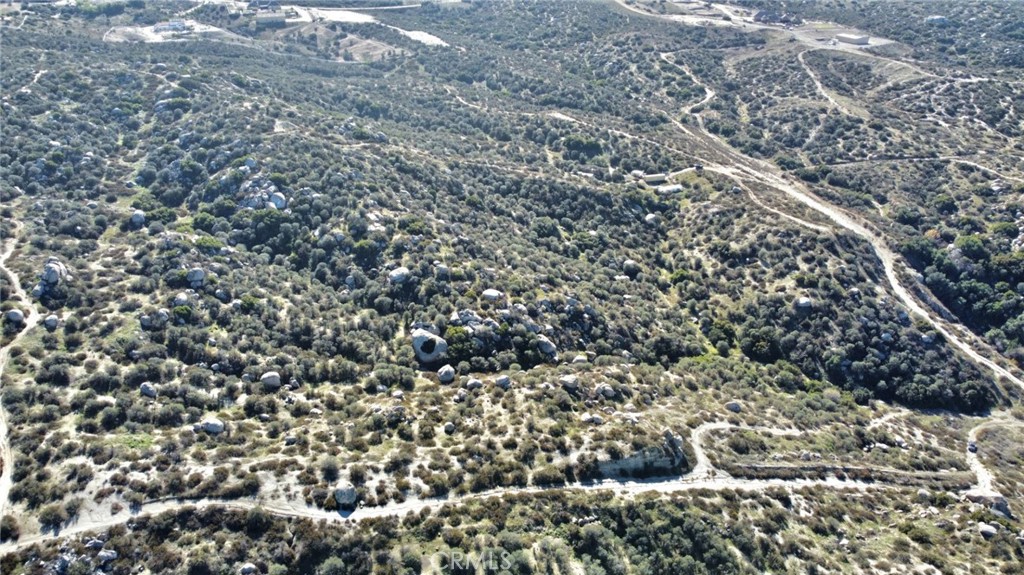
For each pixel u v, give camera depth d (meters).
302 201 106.12
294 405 69.44
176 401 65.44
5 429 57.91
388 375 75.75
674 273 114.50
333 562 50.31
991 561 58.31
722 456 68.31
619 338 93.06
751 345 98.44
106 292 79.19
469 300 89.31
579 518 57.03
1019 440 85.56
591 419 68.75
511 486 59.41
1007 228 118.81
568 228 124.88
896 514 66.19
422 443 63.78
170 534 51.47
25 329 70.62
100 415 60.94
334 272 95.50
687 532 57.44
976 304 108.62
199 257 90.56
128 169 117.06
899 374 94.81
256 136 121.81
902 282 111.00
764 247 113.31
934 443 82.31
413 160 130.25
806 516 62.84
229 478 56.47
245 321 80.12
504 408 70.19
